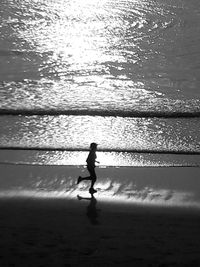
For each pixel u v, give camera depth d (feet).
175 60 124.36
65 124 78.79
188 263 30.30
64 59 123.03
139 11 178.29
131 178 55.88
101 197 49.16
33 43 137.90
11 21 163.32
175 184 53.98
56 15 173.37
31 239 34.04
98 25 161.89
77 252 31.68
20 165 60.39
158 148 68.39
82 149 67.56
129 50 133.80
